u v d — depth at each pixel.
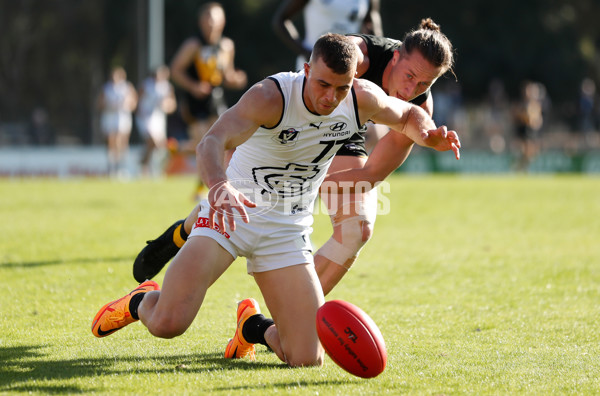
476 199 56.47
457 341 18.36
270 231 16.25
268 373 15.40
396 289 24.70
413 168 99.69
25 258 28.56
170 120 123.25
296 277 16.23
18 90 152.38
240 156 16.53
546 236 37.22
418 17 137.75
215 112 48.25
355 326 14.37
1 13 151.25
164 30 135.12
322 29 29.34
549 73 138.38
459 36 137.00
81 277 25.41
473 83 137.50
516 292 24.36
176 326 15.48
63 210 44.31
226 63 48.22
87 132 137.25
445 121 121.44
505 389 14.37
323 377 15.10
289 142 15.64
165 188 63.47
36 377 14.95
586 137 119.88
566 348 17.70
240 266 28.17
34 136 127.31
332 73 14.45
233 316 20.81
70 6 150.25
